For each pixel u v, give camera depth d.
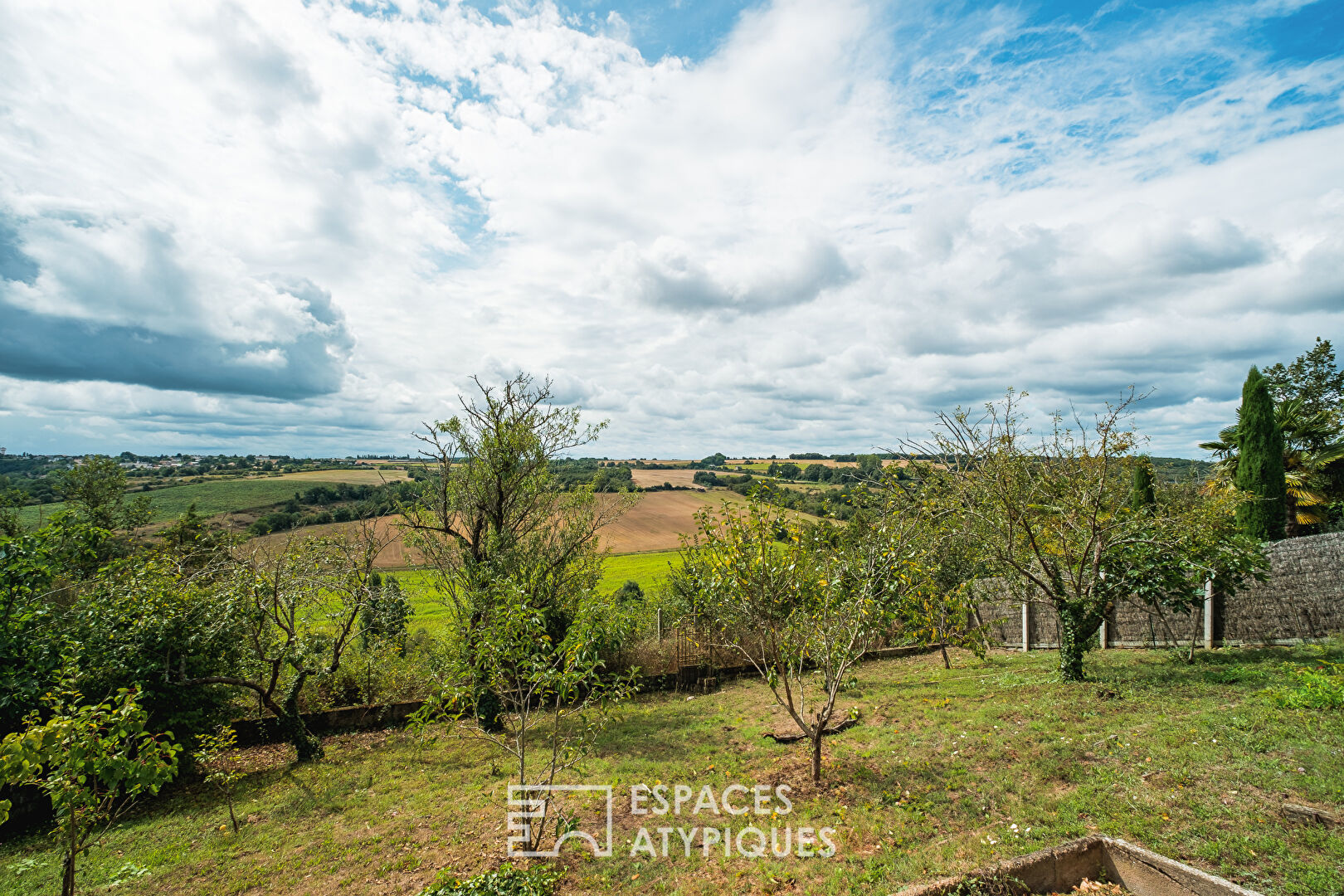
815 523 8.48
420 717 7.88
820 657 8.23
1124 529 10.51
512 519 13.88
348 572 12.59
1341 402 21.44
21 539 9.69
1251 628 10.85
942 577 13.83
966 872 4.89
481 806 8.01
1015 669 12.71
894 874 5.20
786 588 8.00
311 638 12.17
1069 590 11.19
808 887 5.26
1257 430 16.95
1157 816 5.31
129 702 5.27
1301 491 19.14
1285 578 10.52
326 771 10.16
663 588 19.17
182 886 6.35
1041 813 5.74
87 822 5.48
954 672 13.70
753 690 14.83
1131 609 12.97
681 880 5.70
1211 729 6.78
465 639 9.52
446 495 13.20
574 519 14.93
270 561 11.75
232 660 11.48
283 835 7.52
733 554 7.92
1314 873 4.24
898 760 7.85
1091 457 11.36
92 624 9.76
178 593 10.55
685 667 15.91
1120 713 7.93
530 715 13.27
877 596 8.04
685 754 9.58
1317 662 8.72
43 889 6.48
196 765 10.27
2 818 4.52
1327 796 5.09
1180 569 9.78
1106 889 4.86
